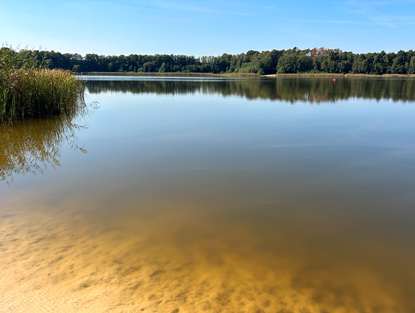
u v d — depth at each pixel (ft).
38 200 11.77
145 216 10.58
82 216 10.52
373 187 13.23
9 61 27.30
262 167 15.71
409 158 17.24
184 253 8.46
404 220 10.49
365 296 7.04
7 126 25.23
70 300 6.61
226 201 11.84
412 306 6.79
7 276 7.32
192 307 6.48
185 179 14.08
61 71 37.22
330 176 14.49
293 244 9.02
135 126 26.04
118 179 14.06
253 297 6.86
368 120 28.91
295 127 25.55
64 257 8.13
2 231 9.40
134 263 7.95
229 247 8.80
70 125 26.25
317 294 7.04
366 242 9.19
